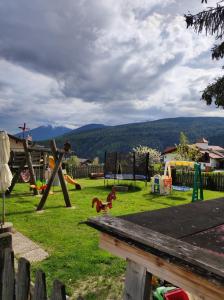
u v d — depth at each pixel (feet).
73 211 28.96
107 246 6.42
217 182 56.18
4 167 20.85
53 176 29.89
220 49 38.34
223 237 5.72
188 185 61.21
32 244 18.24
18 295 7.08
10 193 40.32
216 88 41.37
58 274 13.76
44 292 6.22
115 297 11.74
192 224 6.63
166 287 10.56
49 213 27.89
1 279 8.06
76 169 77.92
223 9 33.91
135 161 52.60
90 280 13.21
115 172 52.13
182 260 4.49
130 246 5.54
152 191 45.93
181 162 46.19
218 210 8.33
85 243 18.45
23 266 6.95
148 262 5.29
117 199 38.11
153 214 7.54
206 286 4.27
